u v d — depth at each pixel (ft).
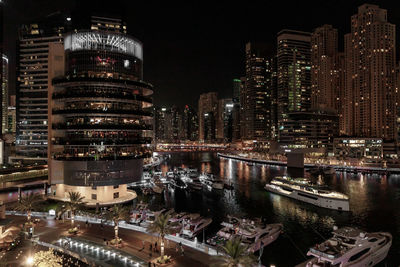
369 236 195.93
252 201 372.58
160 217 172.04
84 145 312.50
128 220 239.30
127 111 329.52
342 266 169.27
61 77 322.96
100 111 316.81
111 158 314.14
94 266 157.79
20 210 257.96
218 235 226.38
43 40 628.69
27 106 625.82
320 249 174.40
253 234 212.64
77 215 249.34
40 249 184.34
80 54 324.39
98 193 314.96
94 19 573.74
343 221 285.23
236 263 134.82
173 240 197.98
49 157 327.26
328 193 345.92
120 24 590.55
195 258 169.89
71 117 324.80
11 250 181.47
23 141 623.77
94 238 200.13
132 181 329.72
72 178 311.88
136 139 336.70
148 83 354.54
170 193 426.51
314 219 291.99
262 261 197.16
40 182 383.45
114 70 329.72
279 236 241.76
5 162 546.67
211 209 335.26
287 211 322.96
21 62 629.92
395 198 381.19
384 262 193.06
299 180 408.67
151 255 172.65
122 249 181.98
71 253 176.76
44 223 231.71
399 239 236.63
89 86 322.55
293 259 200.34
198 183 465.47
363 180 532.73
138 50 355.97
